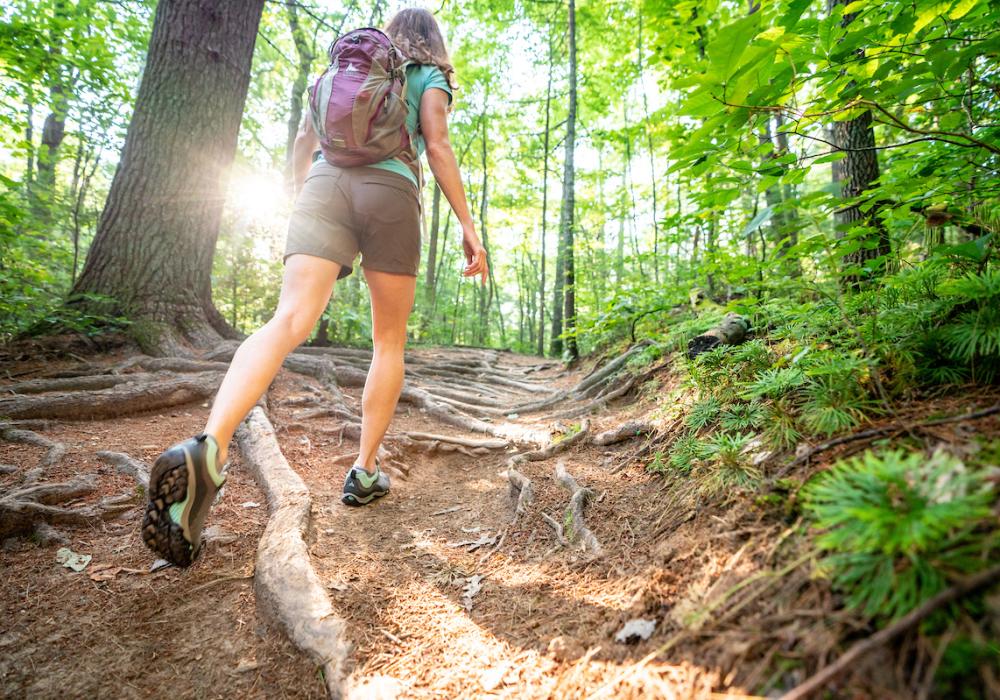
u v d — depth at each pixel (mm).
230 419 1333
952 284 1399
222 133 4184
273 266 6176
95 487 1943
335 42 1839
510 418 3664
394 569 1646
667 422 2359
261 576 1515
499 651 1219
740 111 1410
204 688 1218
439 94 1911
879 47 1438
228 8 4199
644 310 4602
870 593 803
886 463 882
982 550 750
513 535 1836
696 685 858
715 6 3711
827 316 2043
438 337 13781
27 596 1449
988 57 1635
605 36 9914
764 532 1146
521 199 16516
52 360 3279
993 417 1087
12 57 5383
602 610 1264
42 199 6359
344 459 2604
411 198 1853
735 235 4008
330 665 1200
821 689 708
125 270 3838
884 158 2854
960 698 622
